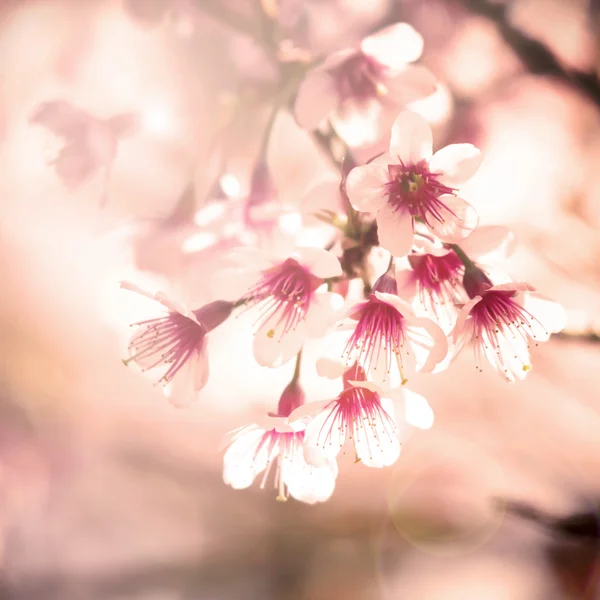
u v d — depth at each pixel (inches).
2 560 51.1
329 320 22.3
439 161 22.1
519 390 36.9
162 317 23.2
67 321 51.2
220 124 23.9
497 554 51.8
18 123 26.1
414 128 22.1
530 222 26.5
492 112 28.6
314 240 22.9
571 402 32.8
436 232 22.0
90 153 24.1
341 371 22.4
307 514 60.4
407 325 22.3
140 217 24.0
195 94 23.9
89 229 24.5
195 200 23.9
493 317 22.6
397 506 57.8
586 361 25.7
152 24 23.8
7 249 42.3
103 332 52.3
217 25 23.7
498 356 22.7
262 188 23.3
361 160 22.8
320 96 22.9
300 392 23.0
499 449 38.7
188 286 23.3
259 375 27.5
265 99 23.9
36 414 53.7
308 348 24.5
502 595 48.5
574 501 24.9
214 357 25.3
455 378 39.8
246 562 58.4
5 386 52.6
